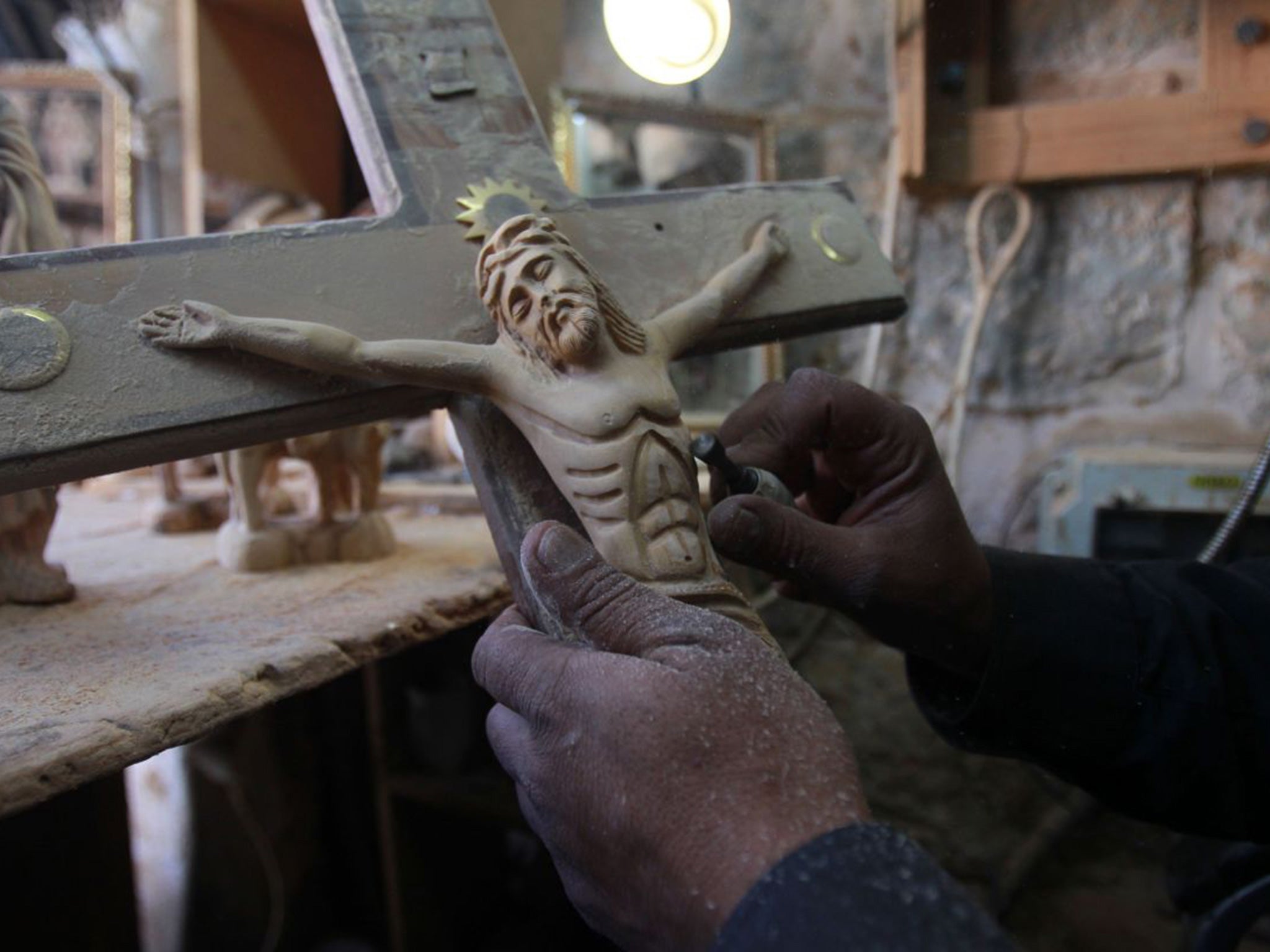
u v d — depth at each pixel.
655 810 0.44
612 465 0.64
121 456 0.63
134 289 0.66
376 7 0.85
